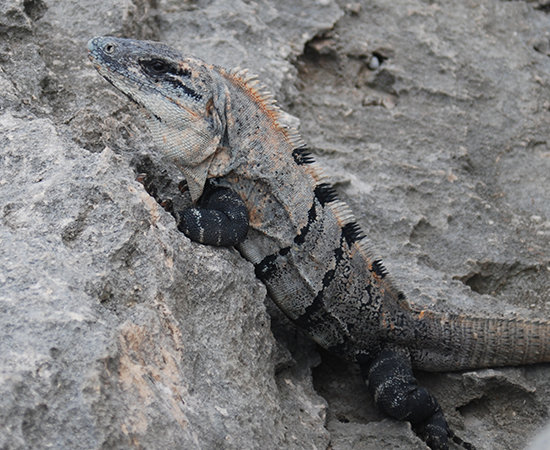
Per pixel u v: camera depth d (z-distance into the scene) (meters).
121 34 14.03
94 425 6.23
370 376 11.27
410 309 11.66
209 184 10.30
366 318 11.30
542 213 16.34
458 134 17.25
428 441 10.70
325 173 14.86
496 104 18.30
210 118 9.70
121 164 8.67
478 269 14.52
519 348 11.81
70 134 10.12
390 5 19.81
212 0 17.22
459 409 11.98
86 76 12.59
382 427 10.64
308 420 9.91
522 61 19.44
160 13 16.31
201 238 9.27
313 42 18.47
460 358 11.83
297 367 11.39
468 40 19.50
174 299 8.04
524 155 17.45
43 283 6.86
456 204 15.50
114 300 7.41
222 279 8.93
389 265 13.67
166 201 9.48
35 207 7.75
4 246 7.23
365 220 14.61
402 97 18.05
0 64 11.33
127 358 6.87
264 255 10.61
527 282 14.83
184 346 7.86
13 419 5.99
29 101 10.70
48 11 13.87
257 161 10.24
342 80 18.52
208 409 7.66
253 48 16.59
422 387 11.43
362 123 17.22
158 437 6.67
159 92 9.38
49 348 6.39
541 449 11.05
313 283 10.77
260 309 9.73
